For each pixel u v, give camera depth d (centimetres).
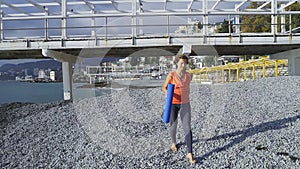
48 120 635
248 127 485
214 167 343
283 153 369
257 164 342
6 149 461
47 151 439
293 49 1220
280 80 998
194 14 1120
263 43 1057
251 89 875
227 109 618
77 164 379
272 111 588
